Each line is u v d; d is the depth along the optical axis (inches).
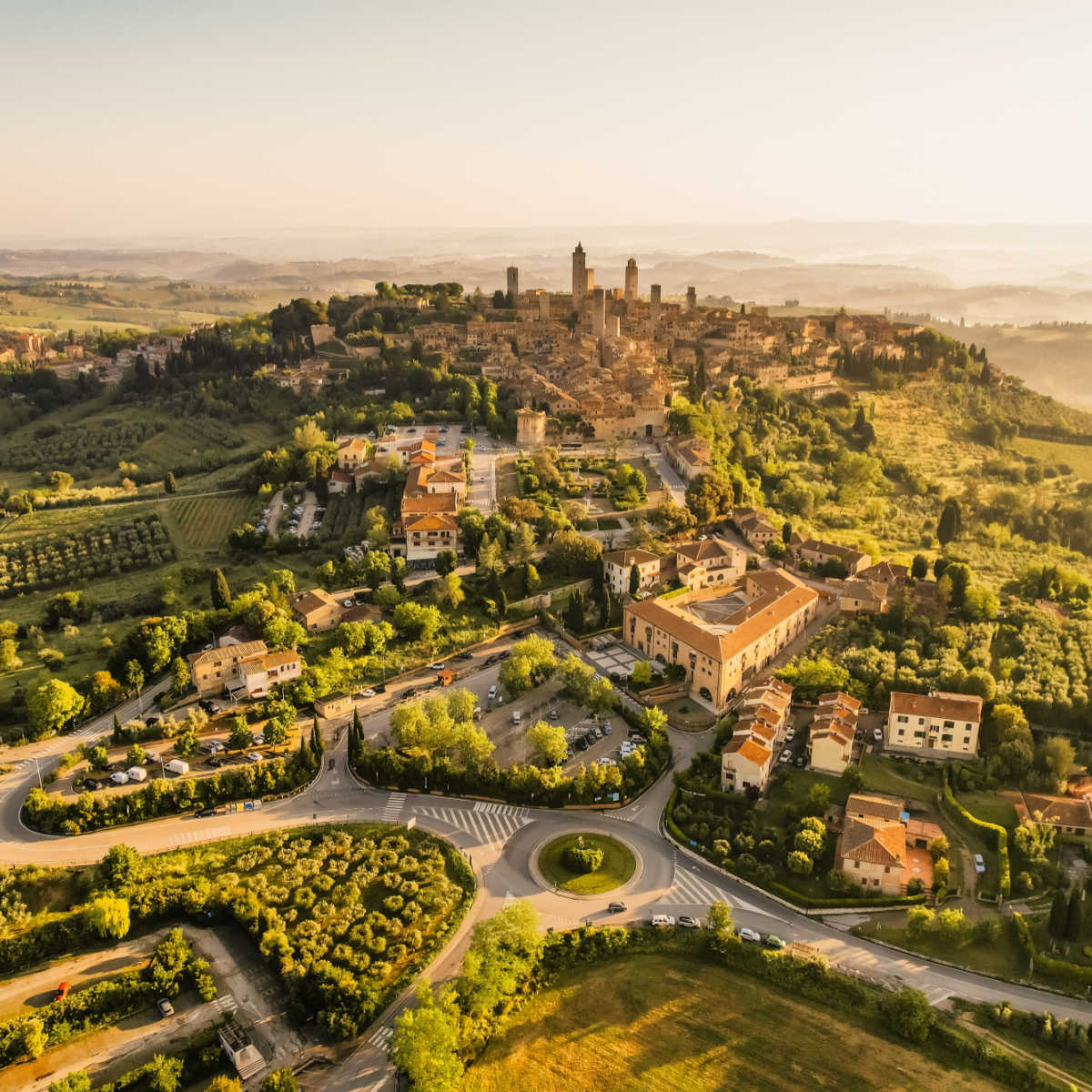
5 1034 4712.1
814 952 5324.8
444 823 6594.5
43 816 6353.3
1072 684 7755.9
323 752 7317.9
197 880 5866.1
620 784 6801.2
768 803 6732.3
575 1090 4574.3
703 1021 4972.9
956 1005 4987.7
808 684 7854.3
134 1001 5064.0
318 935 5477.4
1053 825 6205.7
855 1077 4616.1
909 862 6048.2
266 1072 4655.5
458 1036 4687.5
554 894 5895.7
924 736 7199.8
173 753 7155.5
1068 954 5270.7
